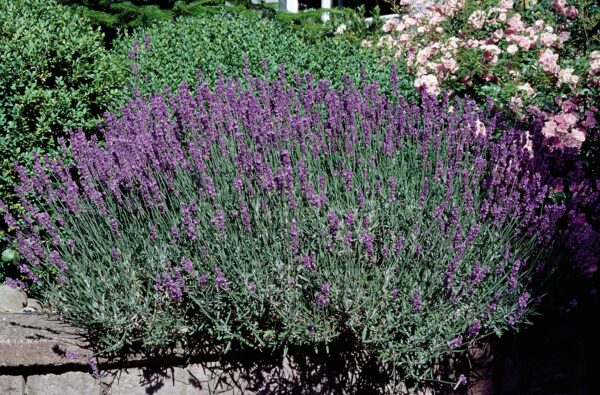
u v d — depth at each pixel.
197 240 2.89
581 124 3.80
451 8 5.15
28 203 2.90
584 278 3.21
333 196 3.23
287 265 2.85
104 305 2.76
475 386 3.17
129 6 6.54
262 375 2.97
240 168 2.96
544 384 3.31
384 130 3.65
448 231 2.89
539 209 3.37
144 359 2.86
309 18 7.14
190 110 3.42
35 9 4.15
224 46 4.96
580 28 4.89
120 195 3.04
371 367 3.02
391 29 5.80
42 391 2.86
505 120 4.04
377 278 2.79
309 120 3.45
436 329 2.80
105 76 4.09
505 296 2.86
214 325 2.80
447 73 4.59
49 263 2.94
